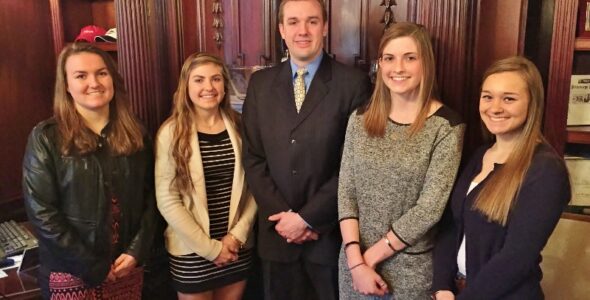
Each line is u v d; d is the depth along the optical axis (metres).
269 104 1.82
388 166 1.52
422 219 1.46
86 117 1.69
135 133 1.76
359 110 1.65
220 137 1.93
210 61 1.87
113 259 1.73
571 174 1.66
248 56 2.24
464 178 1.43
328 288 1.85
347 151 1.66
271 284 1.90
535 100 1.27
